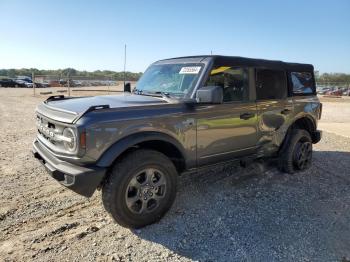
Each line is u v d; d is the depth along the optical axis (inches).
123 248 131.9
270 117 199.3
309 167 239.6
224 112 171.0
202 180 208.8
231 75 177.0
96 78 1462.8
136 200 143.5
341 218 161.3
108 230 145.6
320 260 126.6
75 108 142.5
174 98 159.6
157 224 151.5
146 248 132.3
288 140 220.1
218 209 167.9
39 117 165.2
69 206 168.2
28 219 153.6
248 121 184.7
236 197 183.6
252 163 243.4
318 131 244.4
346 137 370.3
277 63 206.4
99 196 180.9
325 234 145.7
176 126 151.9
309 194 190.5
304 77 228.7
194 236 141.9
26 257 123.9
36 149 163.3
